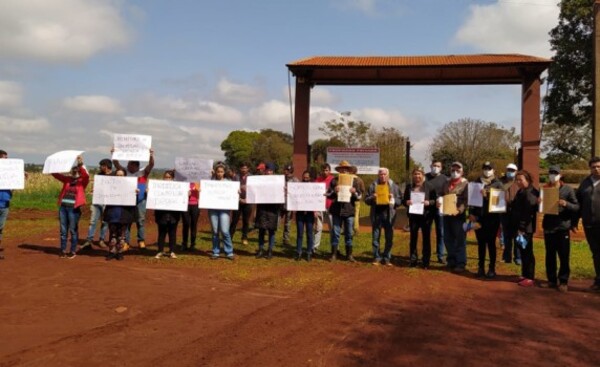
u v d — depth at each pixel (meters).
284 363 4.81
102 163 10.22
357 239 14.12
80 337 5.40
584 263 10.80
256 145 51.94
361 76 17.83
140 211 11.47
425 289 8.12
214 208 10.14
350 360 4.92
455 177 9.84
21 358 4.77
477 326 6.14
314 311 6.61
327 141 32.16
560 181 8.90
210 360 4.84
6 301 6.74
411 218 10.05
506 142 36.84
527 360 5.01
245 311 6.56
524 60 15.98
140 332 5.62
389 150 29.30
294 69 16.84
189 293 7.44
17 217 18.42
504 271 9.91
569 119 29.16
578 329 6.07
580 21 27.42
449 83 17.81
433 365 4.83
